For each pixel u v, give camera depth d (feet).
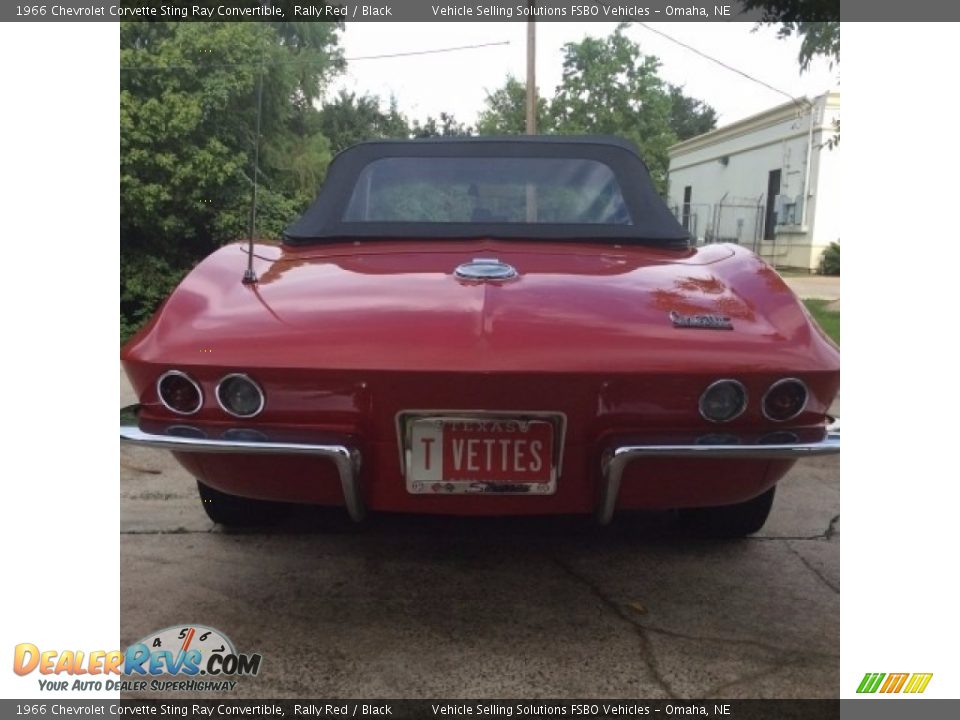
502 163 8.80
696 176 69.15
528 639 6.83
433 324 6.02
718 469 6.32
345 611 7.29
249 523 9.02
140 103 28.81
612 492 5.95
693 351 5.88
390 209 8.61
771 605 7.48
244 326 6.12
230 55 30.42
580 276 6.93
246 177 31.42
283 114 35.35
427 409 5.98
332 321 6.10
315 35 36.63
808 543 8.95
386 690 6.09
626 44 72.18
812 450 5.90
